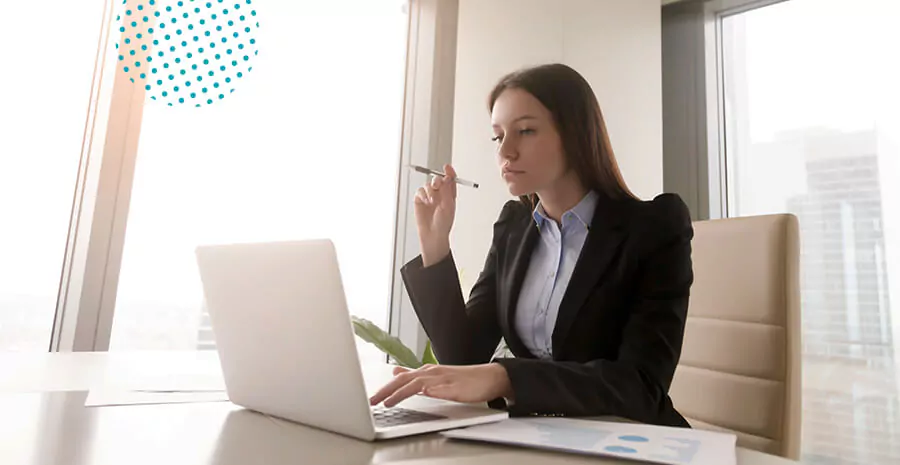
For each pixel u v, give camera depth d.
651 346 0.84
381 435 0.55
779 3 2.12
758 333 1.07
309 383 0.58
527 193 1.04
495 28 2.27
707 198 2.14
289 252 0.58
